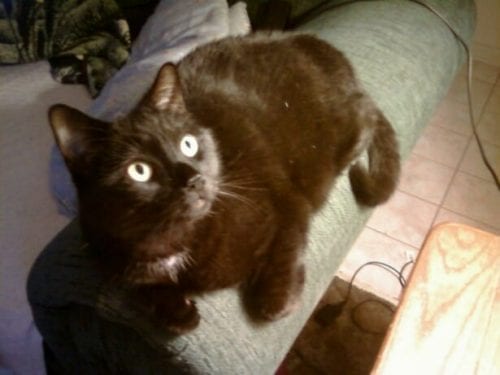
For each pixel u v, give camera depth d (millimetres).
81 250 441
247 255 470
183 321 415
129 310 417
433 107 770
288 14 923
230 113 537
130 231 438
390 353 455
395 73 693
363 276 1021
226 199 476
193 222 455
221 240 461
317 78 605
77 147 441
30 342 639
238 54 602
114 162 437
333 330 911
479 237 557
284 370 828
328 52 637
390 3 832
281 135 556
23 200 737
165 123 468
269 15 908
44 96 959
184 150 470
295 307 482
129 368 466
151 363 443
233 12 851
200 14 803
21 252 669
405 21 784
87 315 446
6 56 1008
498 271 521
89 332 457
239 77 576
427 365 447
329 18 811
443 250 542
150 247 448
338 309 932
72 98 958
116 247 439
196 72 571
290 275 479
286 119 567
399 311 486
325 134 590
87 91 978
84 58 994
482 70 1601
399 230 1124
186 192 438
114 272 427
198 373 417
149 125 459
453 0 888
